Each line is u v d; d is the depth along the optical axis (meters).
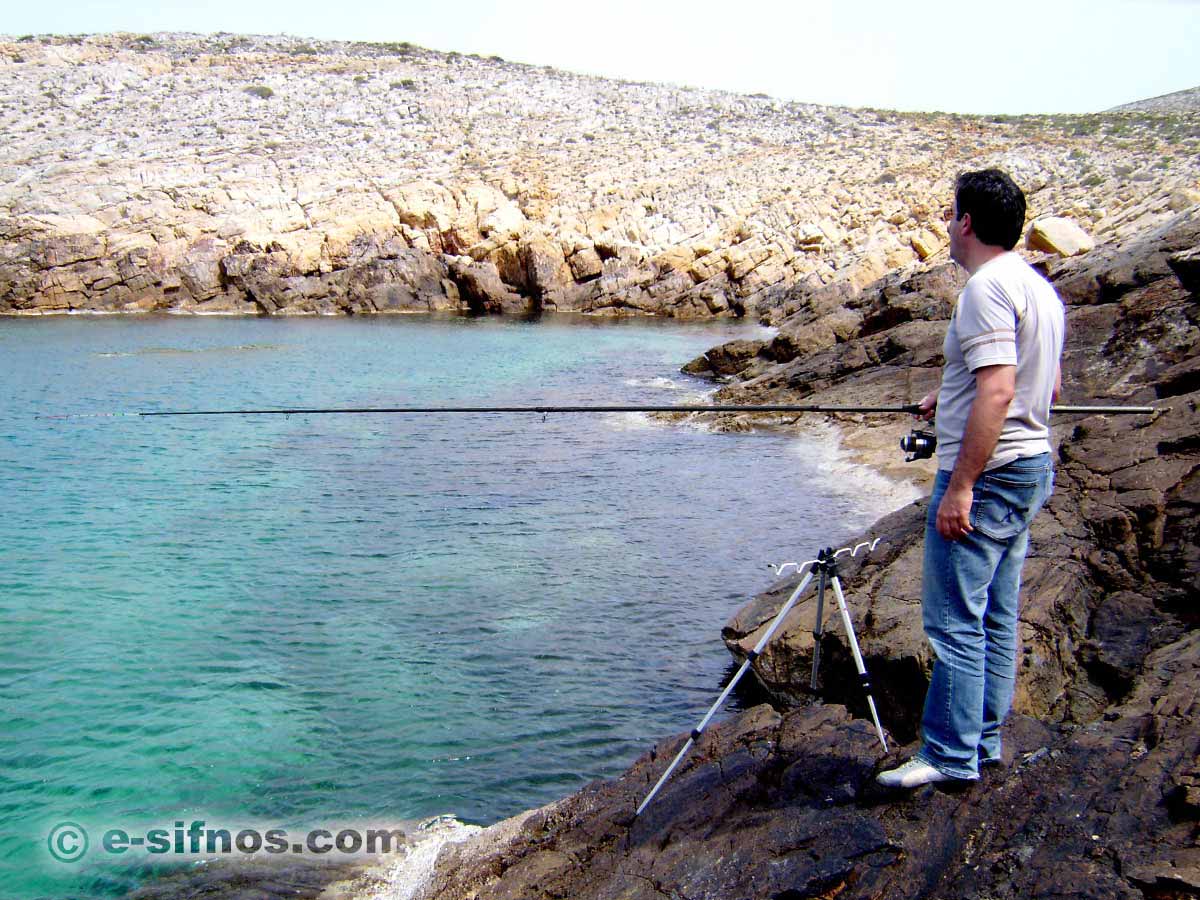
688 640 8.98
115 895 5.41
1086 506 7.29
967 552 3.70
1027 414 3.62
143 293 42.88
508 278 48.69
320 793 6.43
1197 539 6.50
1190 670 4.85
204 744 7.07
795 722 4.97
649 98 77.56
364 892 5.32
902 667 6.09
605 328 40.16
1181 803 3.54
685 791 4.72
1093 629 5.98
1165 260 15.45
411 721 7.43
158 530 12.24
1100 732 4.21
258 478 14.94
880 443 16.55
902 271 27.88
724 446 17.47
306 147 54.22
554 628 9.23
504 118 66.00
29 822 6.12
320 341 33.59
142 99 60.72
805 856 3.87
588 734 7.24
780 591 8.18
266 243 44.97
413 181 50.22
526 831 5.28
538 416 20.55
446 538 12.05
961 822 3.79
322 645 8.82
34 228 41.03
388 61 77.12
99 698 7.76
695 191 53.25
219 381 24.25
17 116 55.00
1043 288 3.60
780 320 41.19
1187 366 11.11
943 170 56.72
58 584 10.29
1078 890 3.29
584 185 53.38
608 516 13.04
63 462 15.68
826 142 64.81
